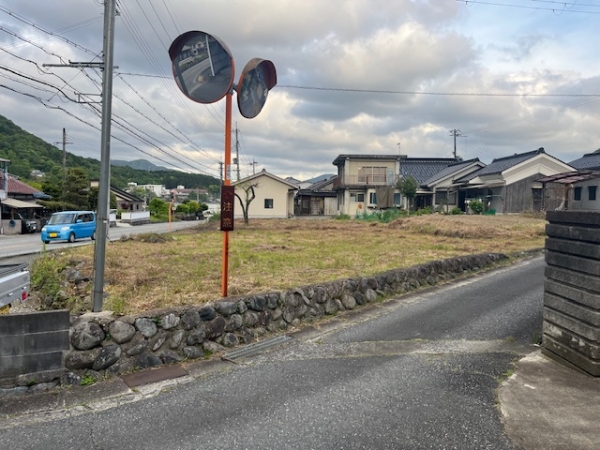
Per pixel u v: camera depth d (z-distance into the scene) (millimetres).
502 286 7535
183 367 4141
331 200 42344
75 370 3732
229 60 5141
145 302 5434
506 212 27172
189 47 5133
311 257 9766
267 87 6031
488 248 11953
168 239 15141
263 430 2941
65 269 8617
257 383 3734
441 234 16109
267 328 5164
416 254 10398
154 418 3123
